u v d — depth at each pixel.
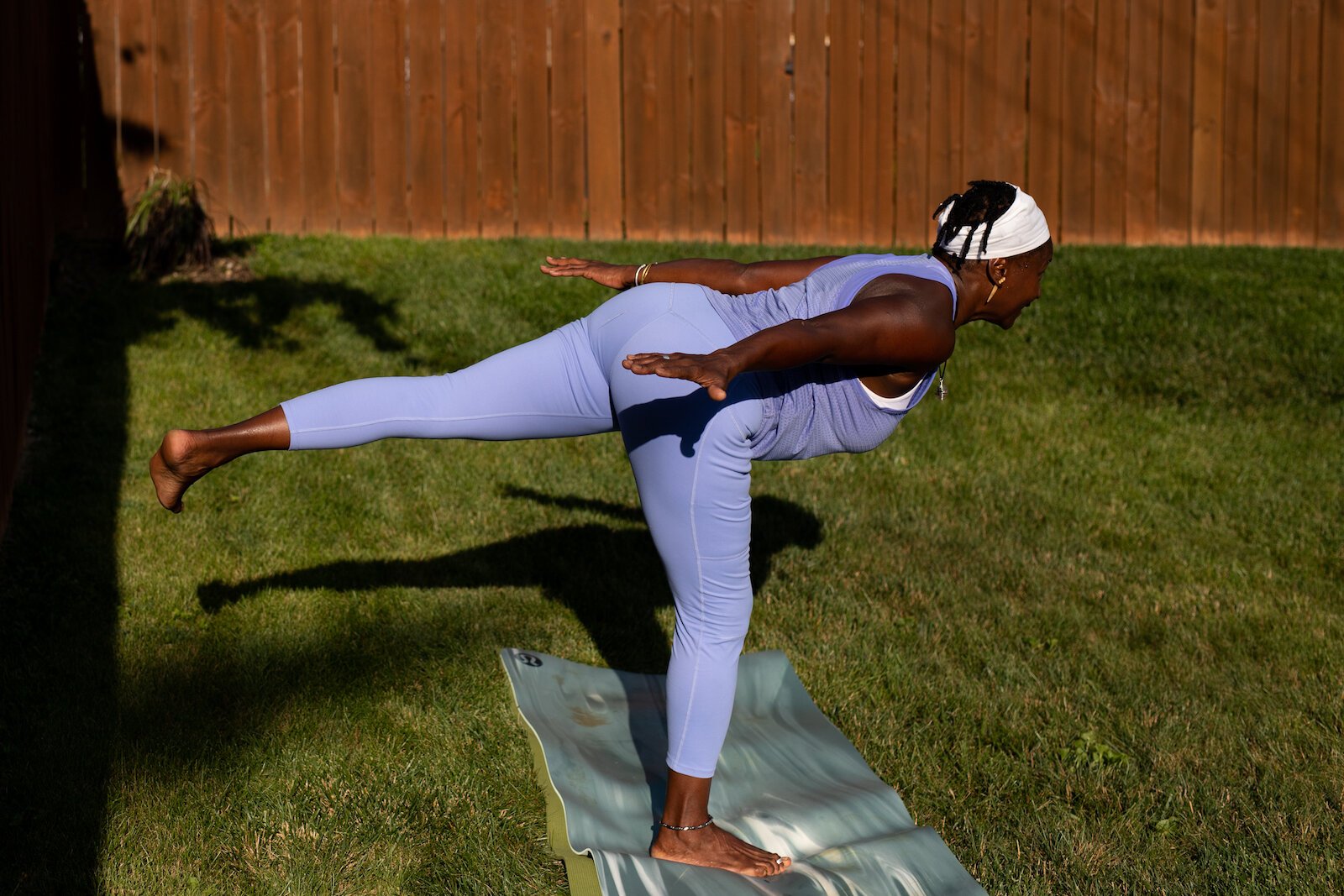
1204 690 3.84
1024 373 6.53
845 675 3.89
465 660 3.80
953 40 8.43
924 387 2.88
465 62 8.20
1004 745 3.54
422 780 3.21
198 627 3.86
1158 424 5.99
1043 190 8.62
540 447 5.48
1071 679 3.89
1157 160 8.63
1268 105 8.59
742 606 2.91
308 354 6.20
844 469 5.48
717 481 2.75
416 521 4.71
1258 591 4.53
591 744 3.46
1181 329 6.99
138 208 7.07
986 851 3.07
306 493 4.83
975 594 4.44
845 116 8.46
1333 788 3.34
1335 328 6.94
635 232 8.50
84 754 3.20
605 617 4.17
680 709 2.90
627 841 3.03
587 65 8.30
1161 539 4.94
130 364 5.91
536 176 8.38
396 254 7.78
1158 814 3.22
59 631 3.77
